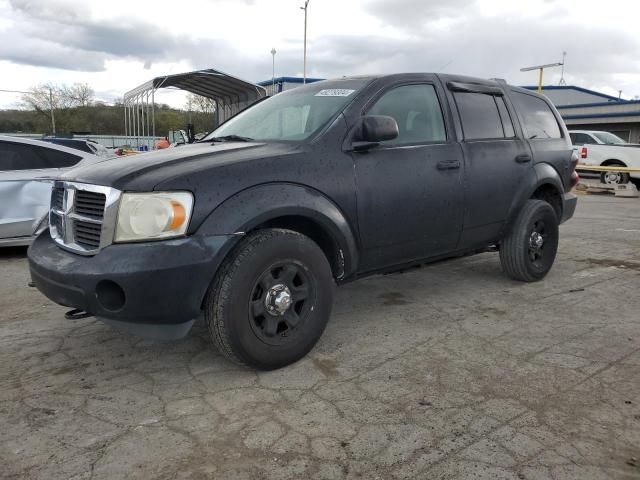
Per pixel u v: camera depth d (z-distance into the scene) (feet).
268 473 7.39
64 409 9.13
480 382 10.03
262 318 10.23
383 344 11.88
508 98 16.14
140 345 11.91
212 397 9.53
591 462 7.61
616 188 49.11
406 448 7.95
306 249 10.50
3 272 18.71
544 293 15.76
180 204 9.15
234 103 66.13
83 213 10.10
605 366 10.73
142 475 7.36
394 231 12.29
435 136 13.43
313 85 13.84
